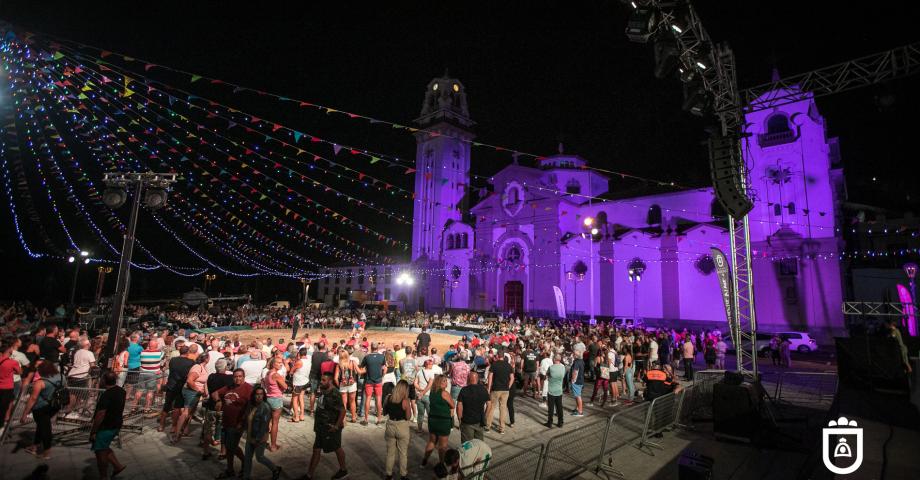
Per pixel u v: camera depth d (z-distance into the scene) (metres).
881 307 32.75
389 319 44.34
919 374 10.23
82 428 9.25
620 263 42.03
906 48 11.57
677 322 37.91
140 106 13.63
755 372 12.23
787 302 32.50
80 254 36.06
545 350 14.94
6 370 8.64
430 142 62.50
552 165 54.28
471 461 6.01
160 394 12.12
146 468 7.89
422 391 10.65
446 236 58.12
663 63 10.41
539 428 11.21
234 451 7.54
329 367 11.06
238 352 13.45
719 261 13.16
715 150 11.37
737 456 9.30
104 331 22.89
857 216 44.53
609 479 7.95
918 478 6.15
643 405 9.80
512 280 50.19
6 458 7.98
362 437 10.05
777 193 33.81
